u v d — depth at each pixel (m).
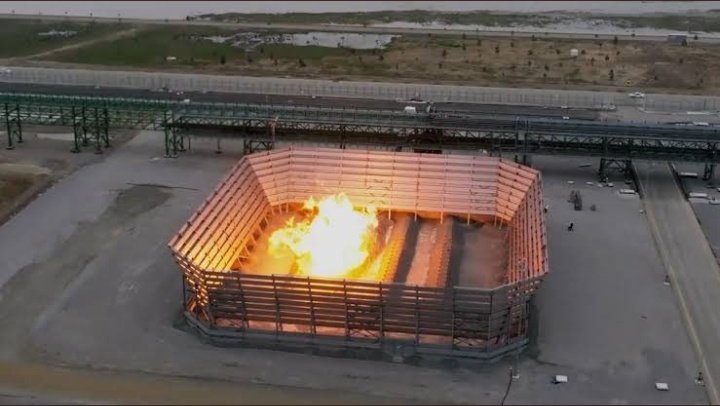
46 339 70.38
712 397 63.06
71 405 62.16
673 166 110.88
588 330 71.88
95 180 105.19
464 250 86.56
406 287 66.75
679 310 75.25
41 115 116.56
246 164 93.56
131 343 70.12
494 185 94.06
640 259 84.81
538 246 74.19
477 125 105.69
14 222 92.44
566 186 104.06
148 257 84.69
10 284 78.94
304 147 102.88
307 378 65.75
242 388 64.38
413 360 68.19
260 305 69.75
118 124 117.06
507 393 63.78
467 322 67.81
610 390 63.91
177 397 63.16
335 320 69.50
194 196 100.56
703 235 90.56
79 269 82.12
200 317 72.81
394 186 95.88
